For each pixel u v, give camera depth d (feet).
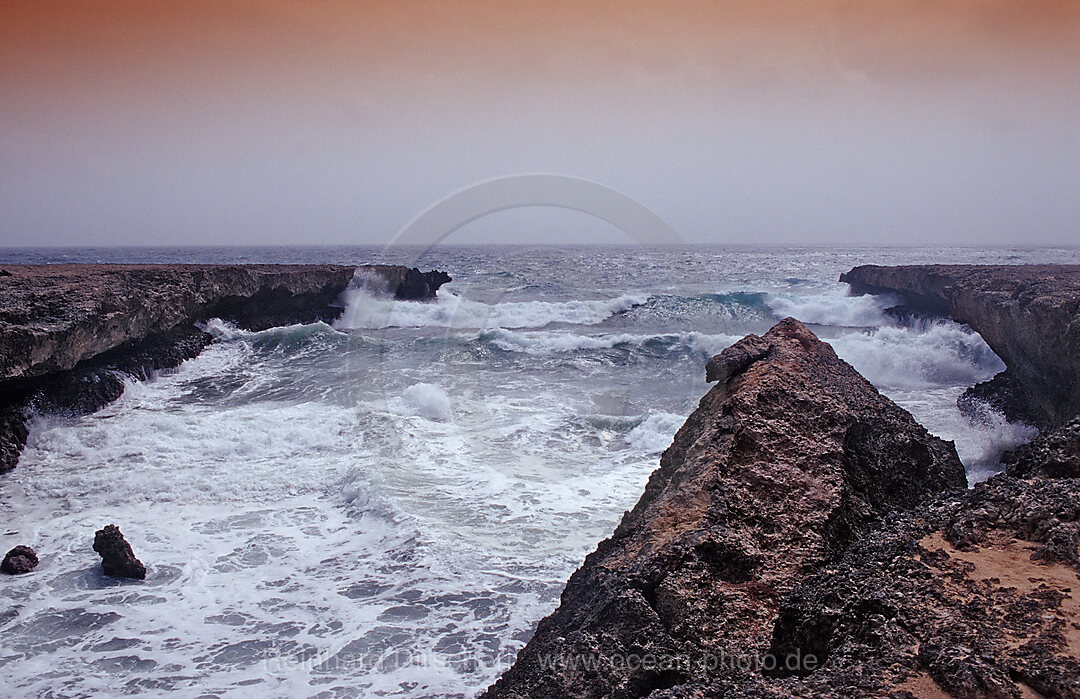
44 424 57.82
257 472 45.78
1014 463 19.20
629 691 13.24
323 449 49.42
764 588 14.85
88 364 69.72
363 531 35.65
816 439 18.54
